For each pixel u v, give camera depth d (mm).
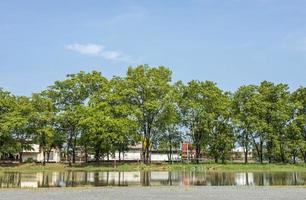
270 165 93500
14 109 94500
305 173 76125
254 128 98812
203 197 35250
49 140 94938
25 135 96375
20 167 88438
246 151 103750
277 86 105188
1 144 94250
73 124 96250
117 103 97250
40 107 96188
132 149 127812
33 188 42000
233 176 67062
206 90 102812
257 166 91375
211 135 102500
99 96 97375
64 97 98500
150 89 98625
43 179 57062
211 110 102438
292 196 36438
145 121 99812
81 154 113375
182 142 103438
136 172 77375
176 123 101875
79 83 98438
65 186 46062
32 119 94062
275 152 102188
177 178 61188
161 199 33625
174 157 128625
